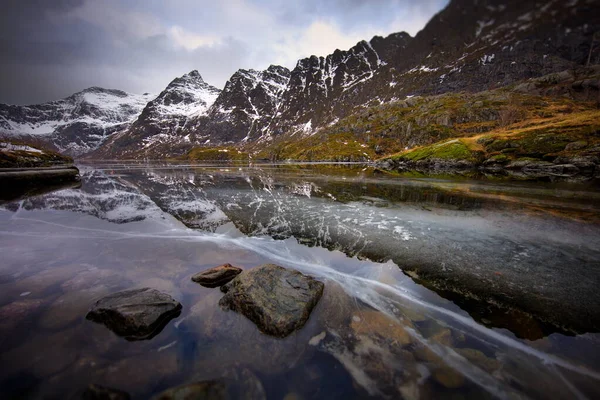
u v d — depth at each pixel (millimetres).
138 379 4215
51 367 4383
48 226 13117
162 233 12305
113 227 13156
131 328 5156
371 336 5422
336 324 5789
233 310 6125
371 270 8727
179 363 4598
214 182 35062
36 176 29859
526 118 85688
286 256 9812
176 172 56344
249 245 10875
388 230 13195
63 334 5148
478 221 14812
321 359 4812
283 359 4793
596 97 105062
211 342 5141
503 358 4941
